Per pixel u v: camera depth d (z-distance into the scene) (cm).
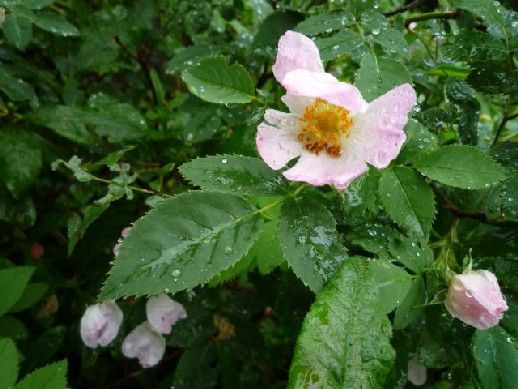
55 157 19
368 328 10
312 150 12
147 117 22
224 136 20
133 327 18
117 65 25
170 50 25
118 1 23
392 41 13
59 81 23
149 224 10
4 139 17
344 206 12
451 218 15
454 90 15
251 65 20
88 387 23
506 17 14
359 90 12
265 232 12
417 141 12
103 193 20
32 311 20
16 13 16
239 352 18
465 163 12
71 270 22
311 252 11
